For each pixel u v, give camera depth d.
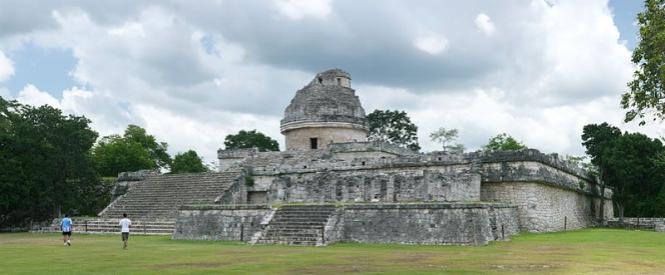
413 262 18.92
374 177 37.31
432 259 19.88
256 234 28.41
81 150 43.44
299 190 39.22
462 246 25.30
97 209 48.12
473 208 26.27
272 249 24.50
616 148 56.09
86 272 16.77
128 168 68.62
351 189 37.69
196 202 40.03
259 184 42.81
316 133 49.25
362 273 16.17
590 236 31.47
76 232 37.19
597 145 61.91
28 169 41.31
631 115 18.52
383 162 39.06
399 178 36.81
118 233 36.22
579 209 45.12
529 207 35.00
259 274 16.12
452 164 37.22
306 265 18.22
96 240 30.73
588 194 47.25
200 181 43.62
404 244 26.58
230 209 30.69
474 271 16.44
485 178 36.25
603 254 21.36
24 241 30.38
